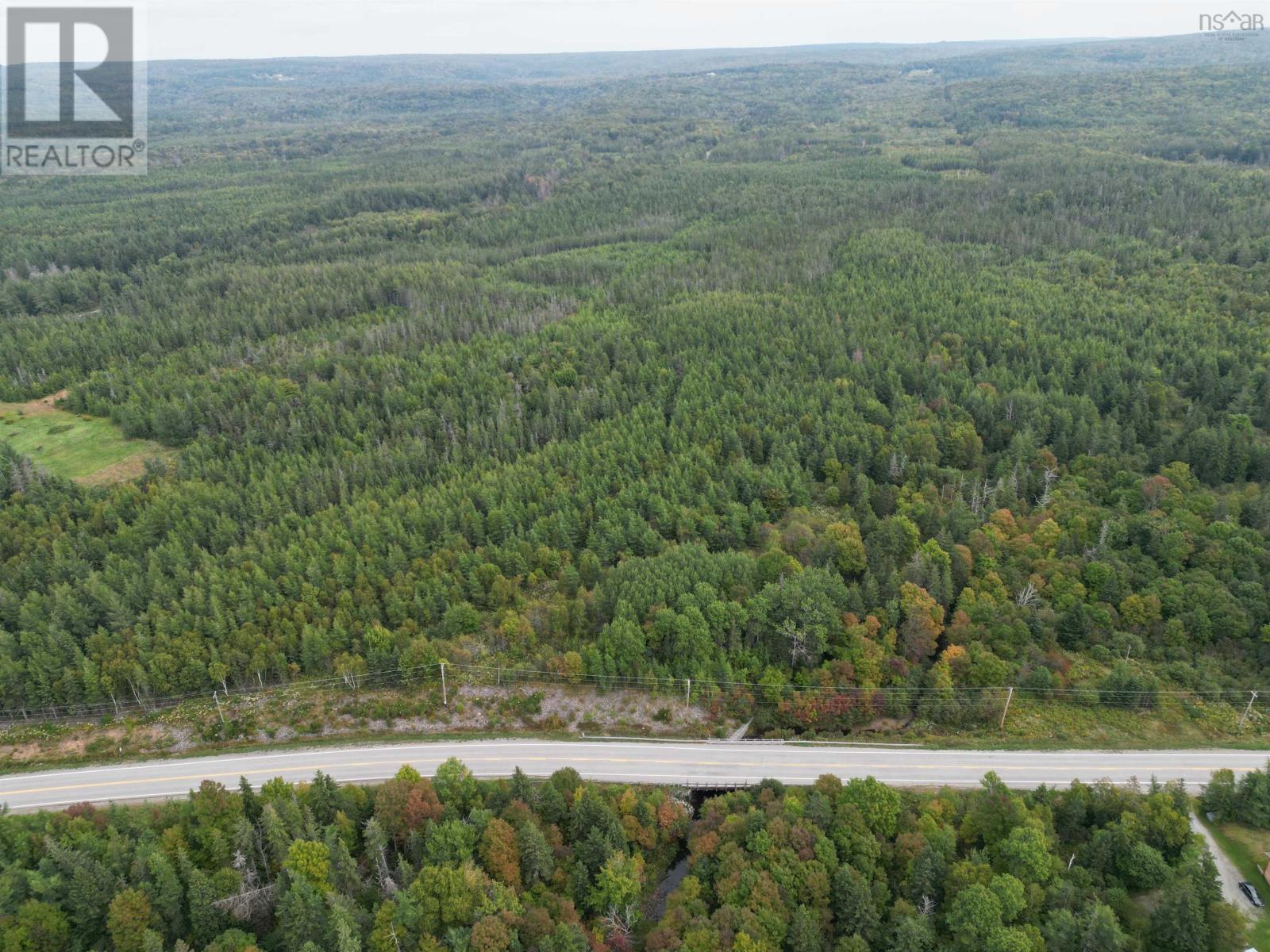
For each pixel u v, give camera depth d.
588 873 78.19
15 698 98.25
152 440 161.50
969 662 101.19
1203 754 91.44
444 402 159.00
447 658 104.19
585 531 126.69
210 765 91.38
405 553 119.00
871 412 152.12
